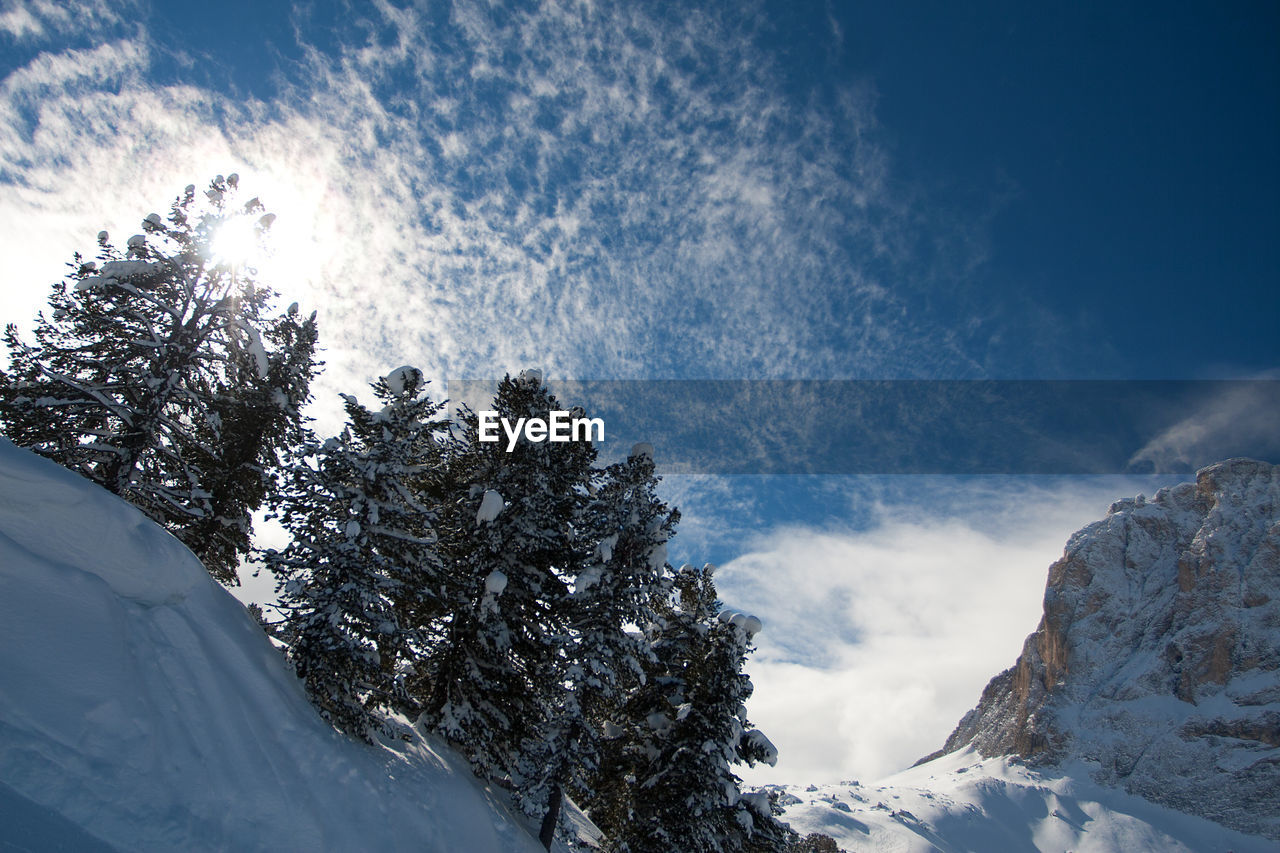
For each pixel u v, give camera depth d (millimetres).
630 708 21828
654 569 20562
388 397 18812
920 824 198000
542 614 21219
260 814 11664
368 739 16578
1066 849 194000
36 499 12891
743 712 20250
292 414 22547
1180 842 189500
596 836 26328
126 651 12281
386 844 13227
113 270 19922
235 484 22516
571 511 22469
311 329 23703
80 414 20359
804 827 185750
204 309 21703
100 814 9508
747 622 20594
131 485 20047
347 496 17562
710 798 18875
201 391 22688
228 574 23297
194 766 11531
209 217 21516
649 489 21422
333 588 16594
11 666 10500
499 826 17266
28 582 11828
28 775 9312
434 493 22031
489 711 20141
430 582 19484
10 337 20094
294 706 15086
